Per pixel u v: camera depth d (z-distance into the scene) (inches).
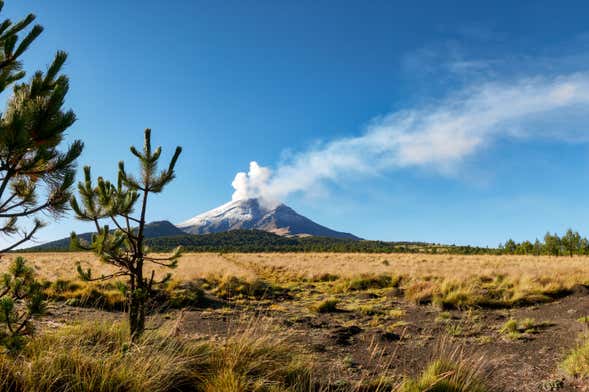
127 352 181.8
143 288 233.6
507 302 527.5
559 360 273.7
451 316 467.2
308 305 575.5
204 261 1487.5
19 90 142.6
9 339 137.8
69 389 149.2
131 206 220.5
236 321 420.2
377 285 777.6
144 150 228.7
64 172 146.6
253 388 176.9
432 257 1854.1
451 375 206.8
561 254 2319.1
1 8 140.7
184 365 187.6
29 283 151.0
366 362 282.5
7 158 129.9
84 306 457.1
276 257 2017.7
